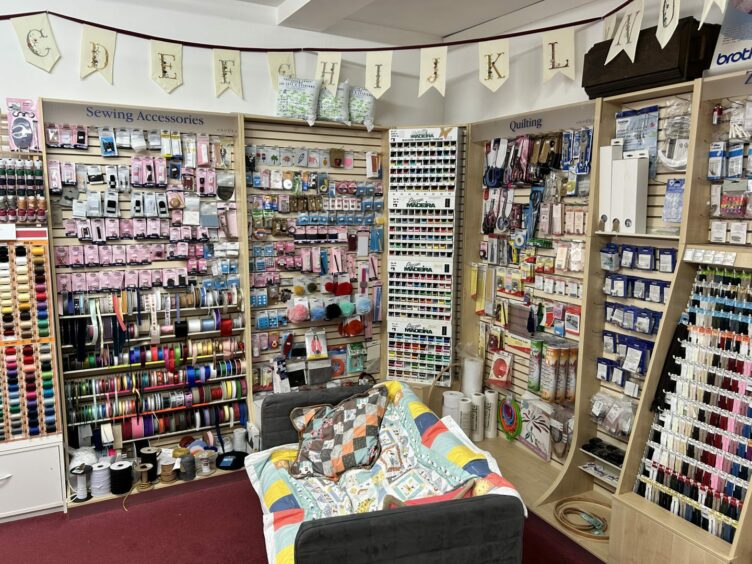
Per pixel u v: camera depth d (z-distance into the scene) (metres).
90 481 3.59
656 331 3.10
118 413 3.87
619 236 3.29
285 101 4.15
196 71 4.02
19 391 3.32
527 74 4.07
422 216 4.43
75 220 3.70
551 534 3.17
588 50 3.45
